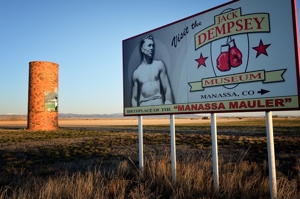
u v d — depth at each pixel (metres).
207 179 6.01
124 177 7.32
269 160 5.03
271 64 5.21
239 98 5.68
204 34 6.48
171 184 6.03
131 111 8.53
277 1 5.18
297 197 5.21
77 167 9.68
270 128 5.11
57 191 5.40
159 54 7.68
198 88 6.54
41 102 41.19
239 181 5.73
